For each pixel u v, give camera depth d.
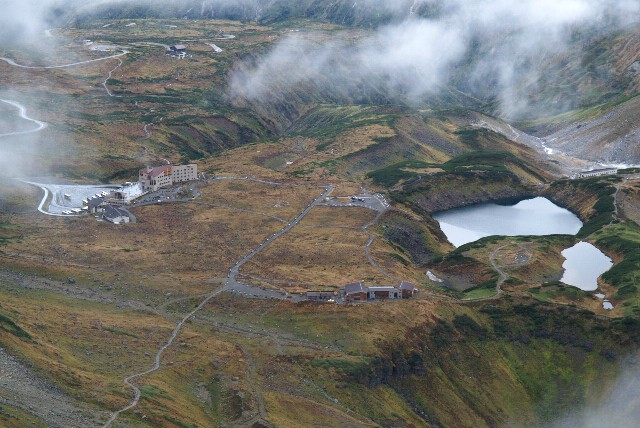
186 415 175.62
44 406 159.50
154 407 172.38
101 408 166.38
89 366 191.38
